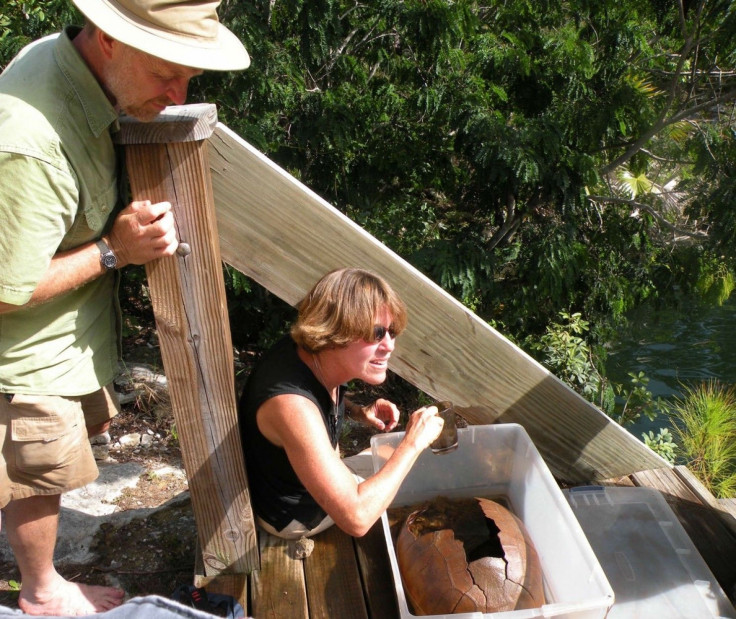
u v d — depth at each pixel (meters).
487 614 1.92
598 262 6.87
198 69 1.70
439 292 2.46
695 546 2.60
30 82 1.67
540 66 6.48
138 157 1.85
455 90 6.00
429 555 2.11
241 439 2.34
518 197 6.43
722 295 7.44
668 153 7.31
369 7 5.81
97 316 2.09
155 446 3.83
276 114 5.58
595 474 2.93
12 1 4.82
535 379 2.66
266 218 2.23
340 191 6.28
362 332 2.01
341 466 2.03
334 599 2.28
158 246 1.86
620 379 7.96
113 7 1.61
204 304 2.04
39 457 1.99
